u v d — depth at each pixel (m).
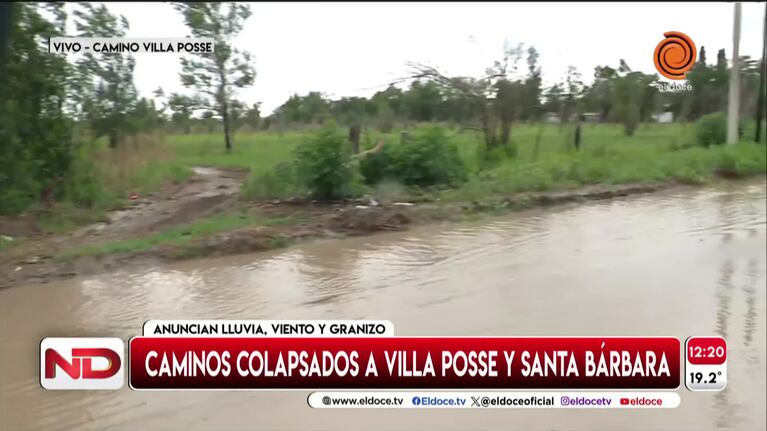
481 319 7.24
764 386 6.09
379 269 9.18
